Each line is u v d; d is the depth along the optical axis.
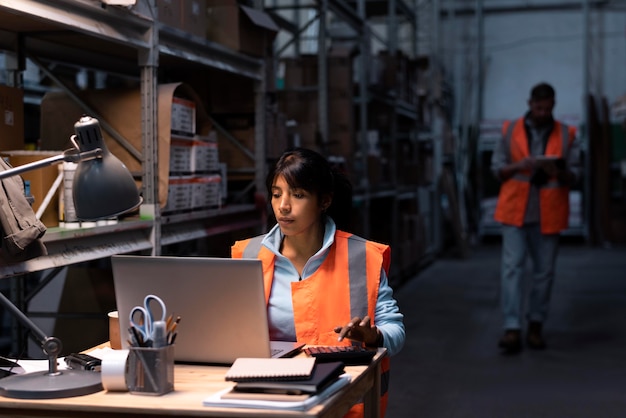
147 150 3.48
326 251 2.47
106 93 3.63
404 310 7.16
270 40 4.77
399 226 8.99
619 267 9.83
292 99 6.73
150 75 3.45
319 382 1.79
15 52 3.55
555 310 7.15
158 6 3.51
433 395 4.52
